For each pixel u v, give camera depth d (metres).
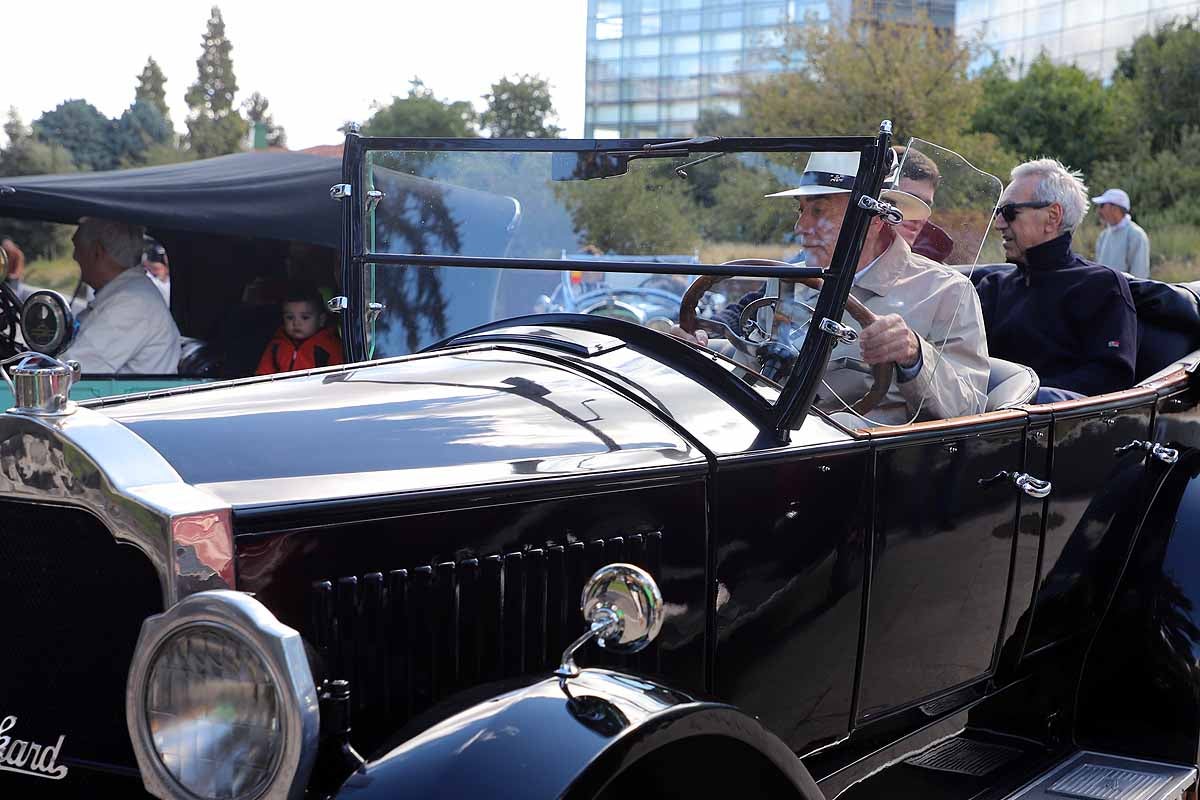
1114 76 30.73
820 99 26.00
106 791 1.71
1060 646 3.00
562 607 1.88
